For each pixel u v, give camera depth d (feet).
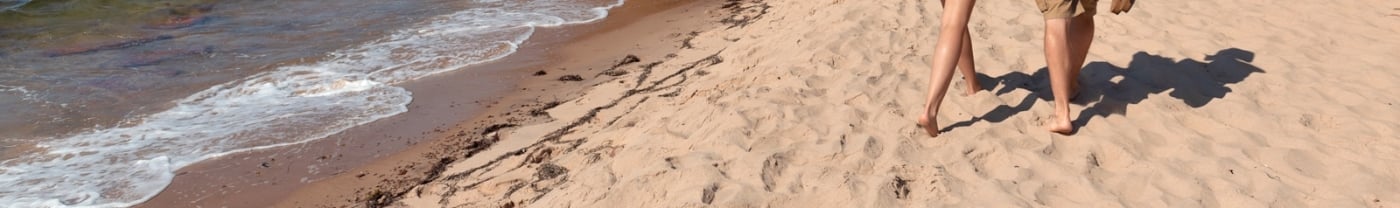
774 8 33.32
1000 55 21.03
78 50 29.07
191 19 33.04
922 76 19.63
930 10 26.48
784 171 14.40
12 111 22.27
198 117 21.91
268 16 33.65
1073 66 16.44
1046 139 15.19
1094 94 17.24
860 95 18.10
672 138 16.63
